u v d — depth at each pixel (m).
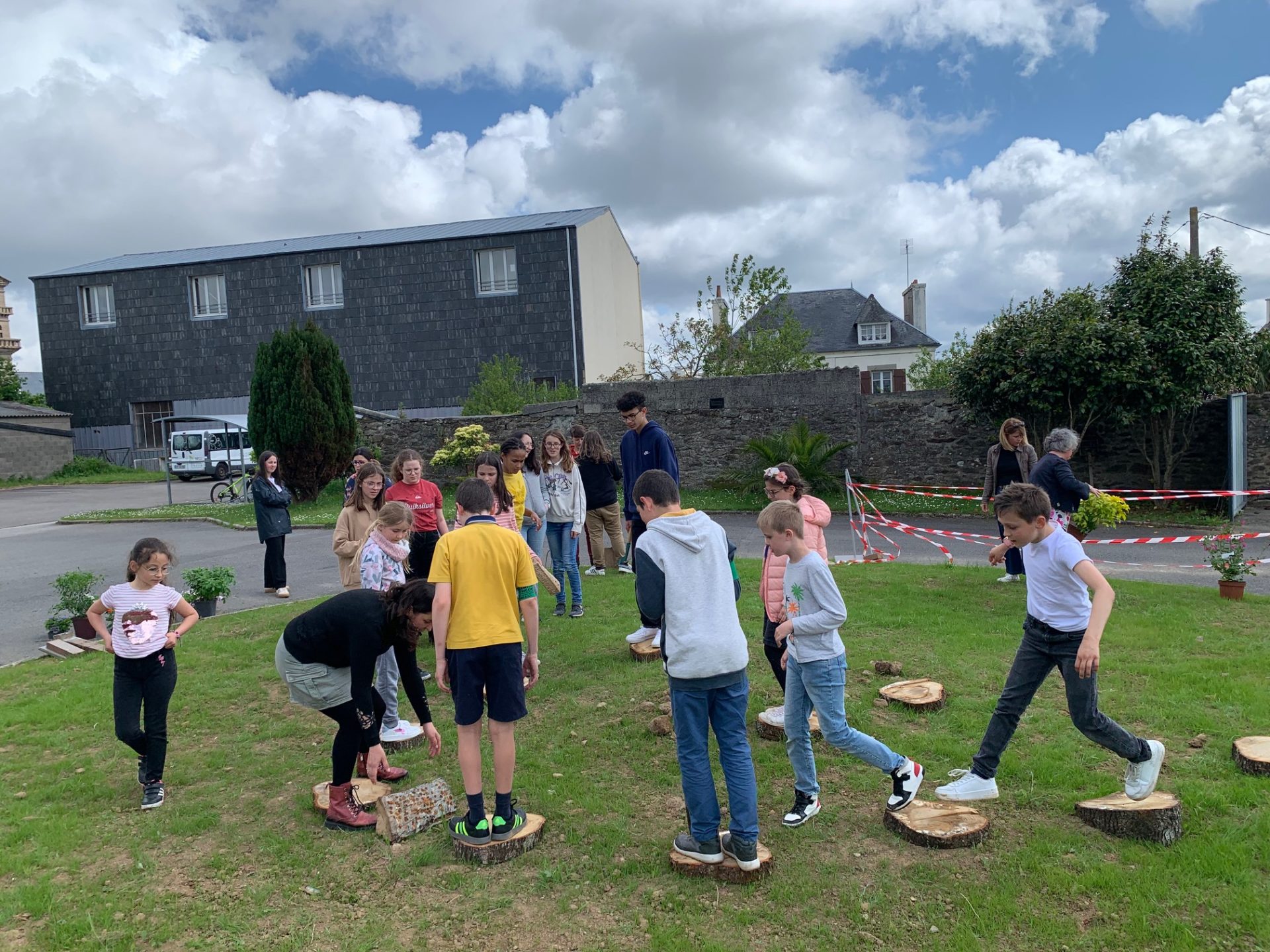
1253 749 4.32
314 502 19.56
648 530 3.61
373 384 29.84
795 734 3.93
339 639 3.98
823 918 3.29
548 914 3.40
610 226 33.38
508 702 3.83
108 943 3.29
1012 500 3.84
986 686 5.63
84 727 5.71
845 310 50.09
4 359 41.91
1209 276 15.10
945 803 4.02
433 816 4.14
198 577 8.61
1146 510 15.25
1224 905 3.18
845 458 17.80
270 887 3.65
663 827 4.05
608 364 32.56
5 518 20.34
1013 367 15.46
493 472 6.70
